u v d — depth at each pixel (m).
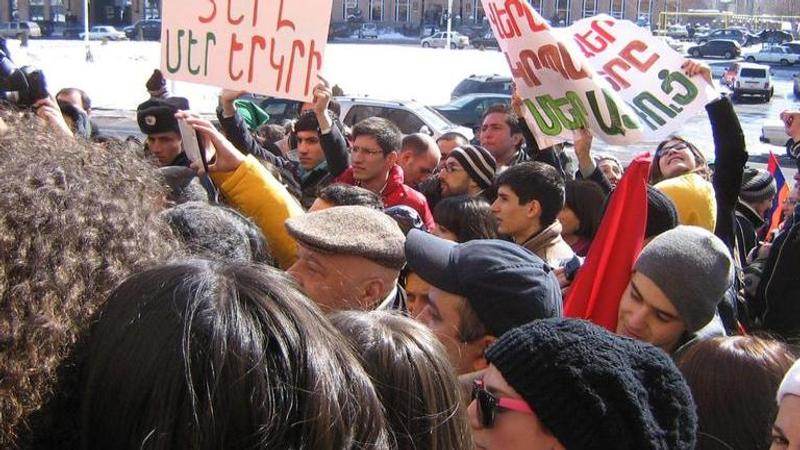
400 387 1.53
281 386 1.03
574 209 4.00
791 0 72.75
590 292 2.78
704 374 2.09
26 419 0.98
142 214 1.19
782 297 3.44
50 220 1.07
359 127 4.67
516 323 2.19
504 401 1.56
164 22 4.10
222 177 3.12
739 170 3.96
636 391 1.51
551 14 70.38
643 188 2.76
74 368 1.03
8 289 1.01
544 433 1.54
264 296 1.08
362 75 35.53
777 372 2.05
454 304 2.25
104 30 56.81
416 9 72.81
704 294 2.49
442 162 5.76
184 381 0.99
